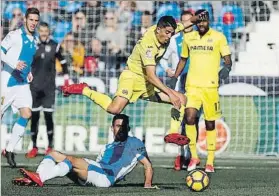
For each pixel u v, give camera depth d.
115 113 28.33
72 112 40.62
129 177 30.28
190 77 33.09
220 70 33.56
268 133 39.88
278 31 42.00
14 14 44.28
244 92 40.12
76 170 25.88
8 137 40.09
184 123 34.22
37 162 35.56
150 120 40.09
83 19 44.38
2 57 33.31
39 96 38.56
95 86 42.78
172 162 36.72
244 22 42.75
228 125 39.84
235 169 33.66
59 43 42.41
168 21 26.45
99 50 43.59
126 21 44.75
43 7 44.91
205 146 39.06
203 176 25.22
